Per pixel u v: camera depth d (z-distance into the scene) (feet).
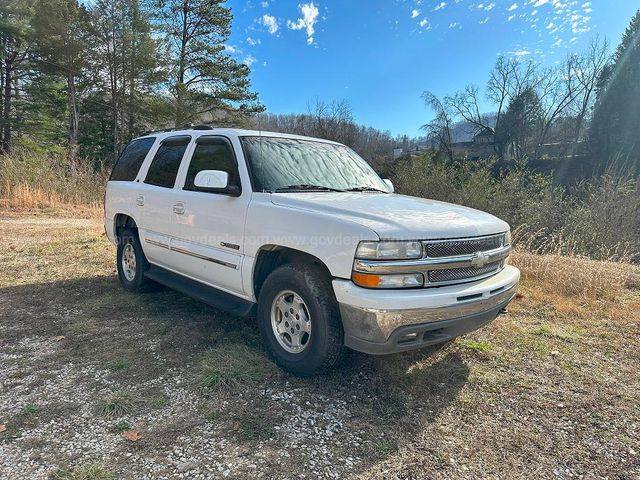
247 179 11.55
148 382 9.87
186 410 8.80
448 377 10.62
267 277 10.73
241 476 6.92
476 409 9.28
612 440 8.32
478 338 13.08
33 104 103.19
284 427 8.34
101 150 115.34
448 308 8.89
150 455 7.36
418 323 8.69
